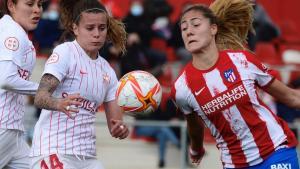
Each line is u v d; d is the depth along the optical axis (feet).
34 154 61.87
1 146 67.05
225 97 60.49
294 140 62.28
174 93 62.39
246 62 61.00
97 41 61.36
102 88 62.95
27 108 122.11
